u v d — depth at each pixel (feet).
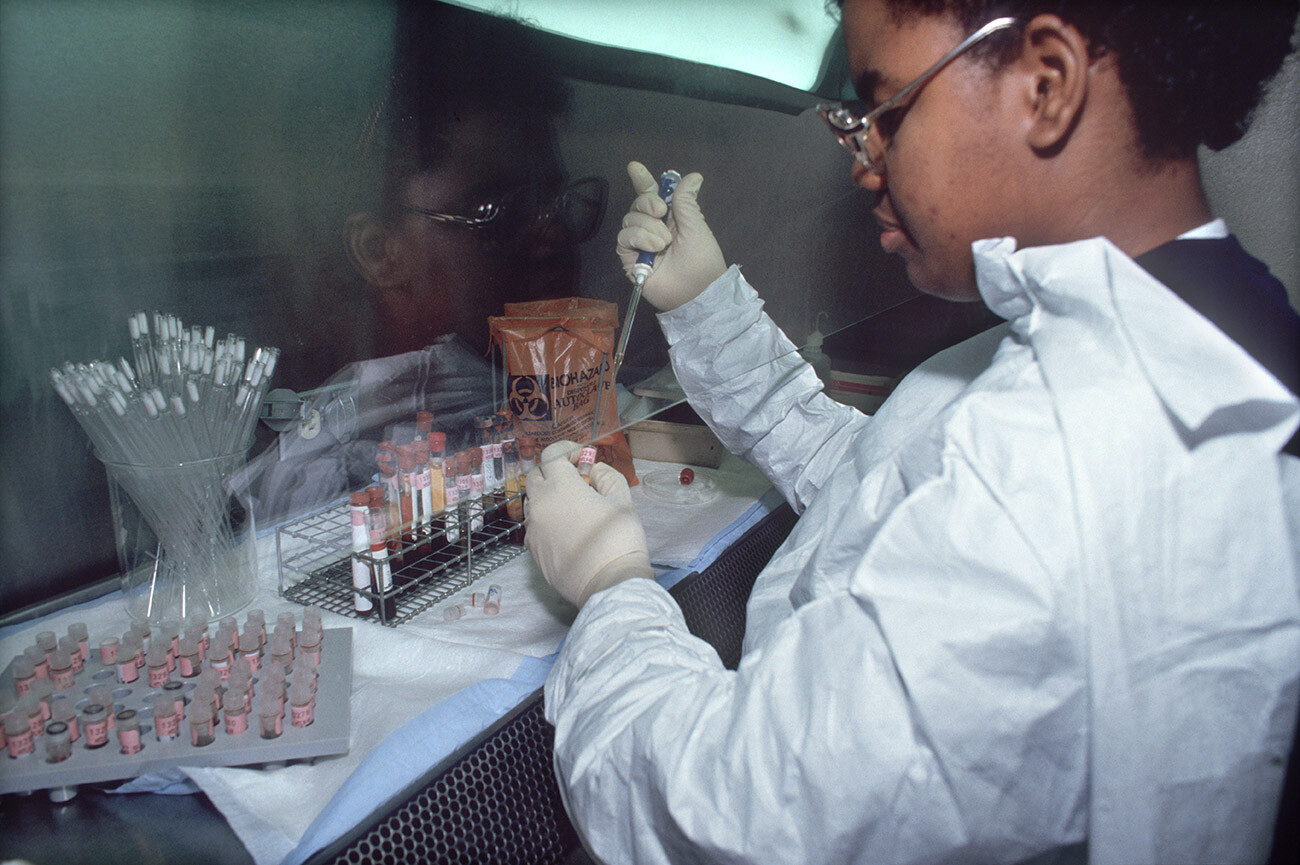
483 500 3.52
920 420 2.54
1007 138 1.73
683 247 2.38
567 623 3.13
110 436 2.53
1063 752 1.49
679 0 2.04
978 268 1.84
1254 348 1.57
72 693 2.35
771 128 2.34
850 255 2.85
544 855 2.27
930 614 1.47
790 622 1.71
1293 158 4.02
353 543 3.01
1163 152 1.72
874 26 1.82
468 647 2.80
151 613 2.85
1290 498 1.52
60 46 1.71
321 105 2.13
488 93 2.15
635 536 2.81
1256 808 1.52
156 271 2.35
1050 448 1.47
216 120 2.02
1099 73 1.62
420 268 2.47
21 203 1.91
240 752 2.15
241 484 2.98
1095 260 1.57
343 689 2.48
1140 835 1.47
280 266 2.45
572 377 2.63
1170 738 1.44
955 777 1.46
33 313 2.19
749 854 1.56
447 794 2.14
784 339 3.00
